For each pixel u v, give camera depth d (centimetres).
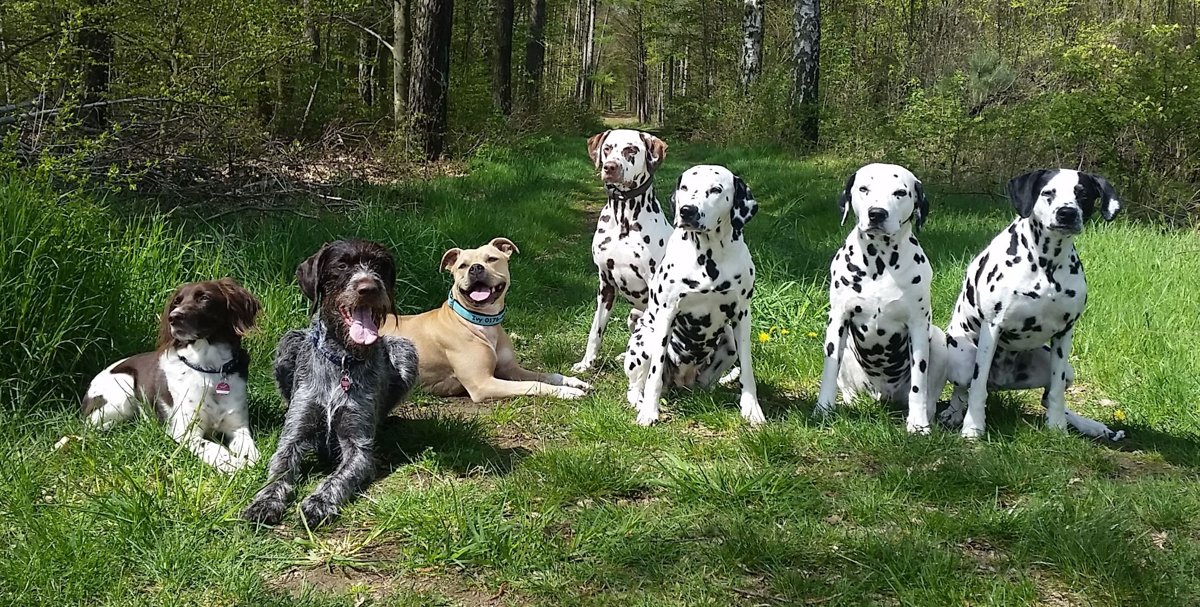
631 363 378
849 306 352
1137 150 763
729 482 296
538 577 254
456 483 300
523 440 341
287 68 1028
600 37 3212
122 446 299
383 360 323
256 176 620
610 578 254
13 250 331
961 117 912
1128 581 249
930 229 664
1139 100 754
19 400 313
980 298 345
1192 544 267
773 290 491
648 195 419
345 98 1245
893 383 372
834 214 749
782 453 321
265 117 1012
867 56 1580
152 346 364
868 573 255
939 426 352
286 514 280
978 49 1043
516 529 271
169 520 266
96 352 347
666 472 305
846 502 292
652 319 370
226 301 314
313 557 261
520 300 526
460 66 1473
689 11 2439
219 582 247
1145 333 431
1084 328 442
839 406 364
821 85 1686
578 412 365
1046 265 333
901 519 281
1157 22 968
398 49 1144
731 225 349
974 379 345
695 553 264
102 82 602
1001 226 689
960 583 251
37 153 474
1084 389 404
